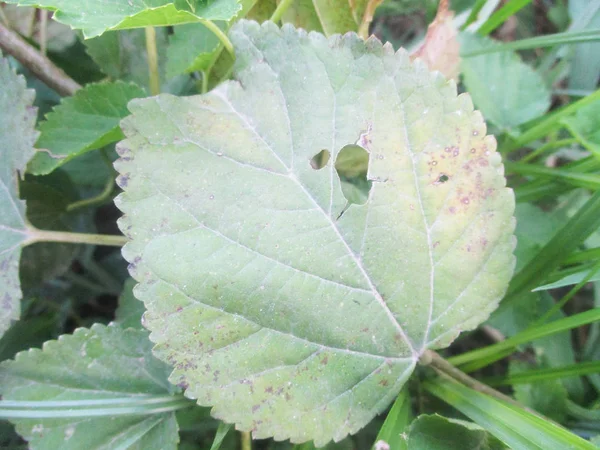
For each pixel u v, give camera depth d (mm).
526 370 197
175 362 156
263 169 161
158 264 156
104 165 242
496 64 236
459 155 169
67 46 245
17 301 184
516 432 163
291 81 163
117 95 203
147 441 174
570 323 177
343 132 164
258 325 160
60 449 170
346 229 165
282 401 160
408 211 168
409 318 171
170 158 157
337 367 165
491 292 173
